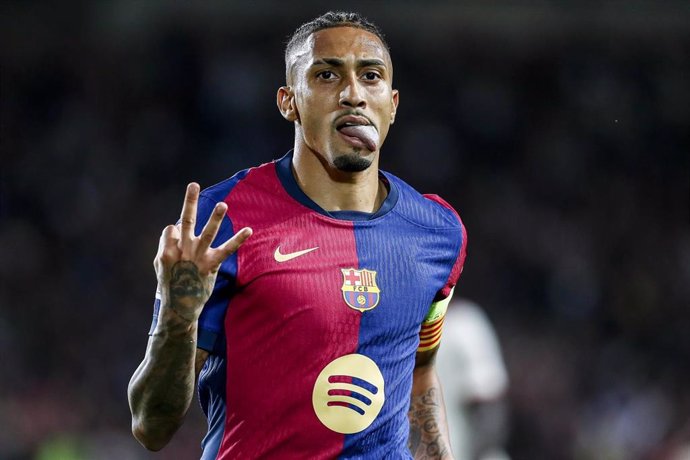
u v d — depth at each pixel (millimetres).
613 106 75500
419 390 13617
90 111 67438
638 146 74250
